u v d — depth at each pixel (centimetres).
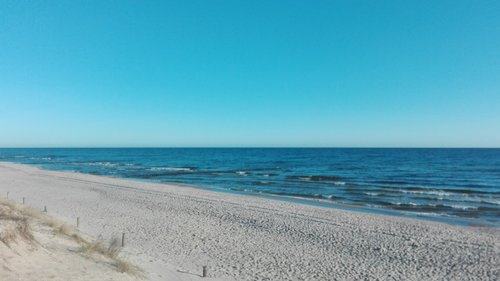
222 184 3472
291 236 1403
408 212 2062
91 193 2481
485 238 1412
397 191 2928
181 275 860
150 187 2912
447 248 1266
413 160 7544
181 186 3186
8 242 580
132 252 1032
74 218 1572
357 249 1245
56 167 5762
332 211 1931
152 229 1442
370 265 1081
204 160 8238
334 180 3822
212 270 971
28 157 9838
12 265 527
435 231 1513
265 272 987
